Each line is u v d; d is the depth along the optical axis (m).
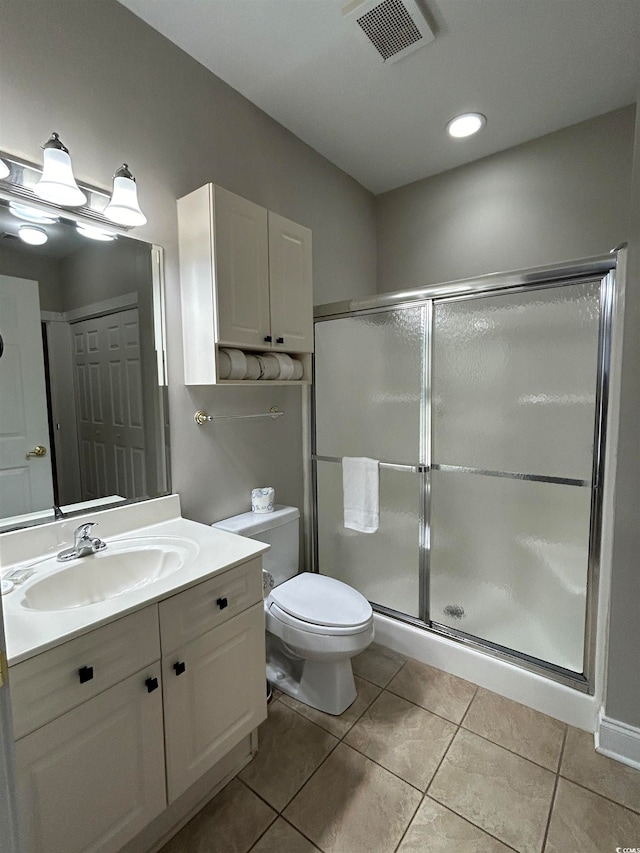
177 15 1.53
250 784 1.41
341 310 2.25
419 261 2.74
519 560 1.83
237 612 1.36
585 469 1.63
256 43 1.65
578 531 1.67
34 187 1.29
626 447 1.40
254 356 1.83
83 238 1.44
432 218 2.67
